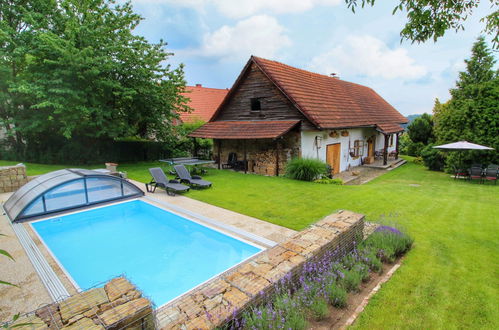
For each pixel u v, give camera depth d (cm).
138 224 896
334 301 403
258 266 415
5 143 1905
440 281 466
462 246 612
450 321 371
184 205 968
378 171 1923
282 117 1650
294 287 405
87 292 326
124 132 1894
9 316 414
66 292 474
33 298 460
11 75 1633
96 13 1738
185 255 686
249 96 1822
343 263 507
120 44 1736
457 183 1487
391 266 526
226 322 310
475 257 557
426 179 1658
